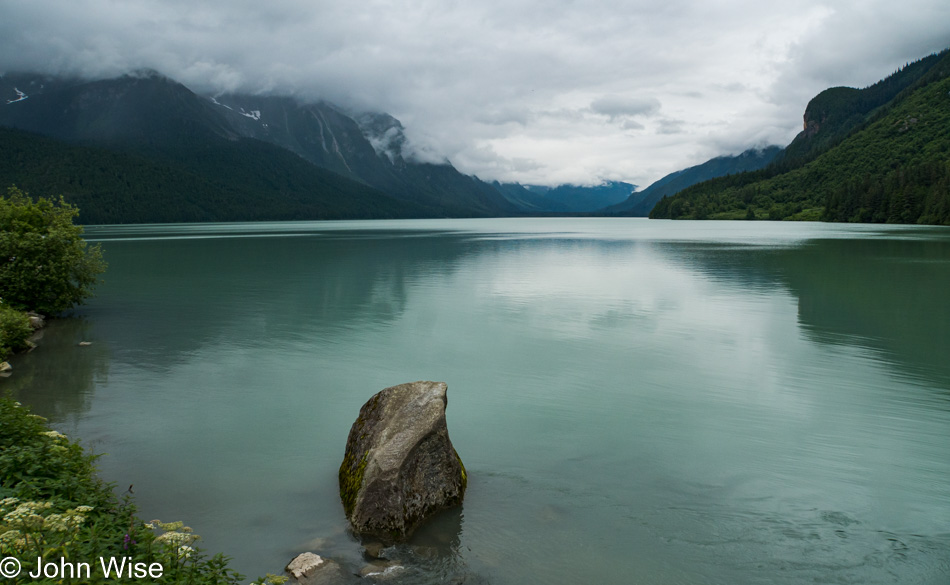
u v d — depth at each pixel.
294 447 12.49
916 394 16.08
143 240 100.81
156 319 27.31
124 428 13.47
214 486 10.64
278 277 44.16
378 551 8.62
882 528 9.19
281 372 18.39
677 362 19.61
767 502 10.05
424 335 23.88
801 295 33.84
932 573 8.01
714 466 11.52
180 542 7.22
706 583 7.86
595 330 24.84
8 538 6.27
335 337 23.47
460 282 40.88
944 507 9.84
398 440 9.79
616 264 53.47
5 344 20.39
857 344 22.08
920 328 24.83
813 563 8.27
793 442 12.73
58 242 27.48
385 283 40.34
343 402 15.52
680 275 44.28
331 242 93.88
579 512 9.75
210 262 57.25
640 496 10.30
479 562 8.34
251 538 8.94
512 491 10.51
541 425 13.85
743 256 60.62
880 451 12.20
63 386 16.75
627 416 14.45
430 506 9.65
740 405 15.27
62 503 7.90
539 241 95.44
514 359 20.05
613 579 7.95
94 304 31.73
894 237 94.06
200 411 14.73
